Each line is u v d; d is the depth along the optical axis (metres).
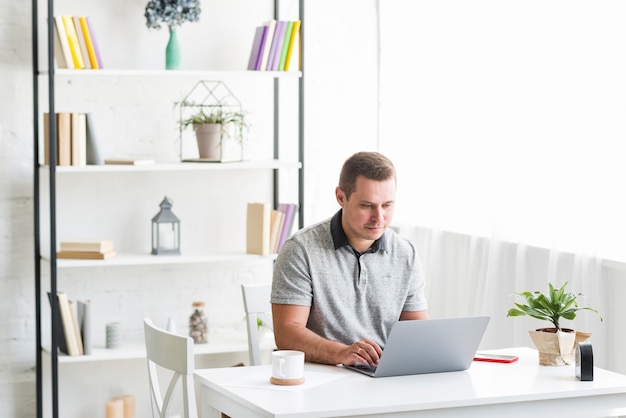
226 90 5.10
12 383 4.82
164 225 4.85
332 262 3.21
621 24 3.59
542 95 4.01
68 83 4.87
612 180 3.67
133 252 4.98
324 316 3.20
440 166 4.88
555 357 3.05
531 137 4.08
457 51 4.71
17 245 4.79
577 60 3.79
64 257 4.63
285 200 5.25
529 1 4.07
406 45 5.16
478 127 4.55
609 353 3.71
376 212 3.11
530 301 3.11
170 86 5.01
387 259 3.27
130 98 4.95
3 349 4.80
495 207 4.25
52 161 4.41
